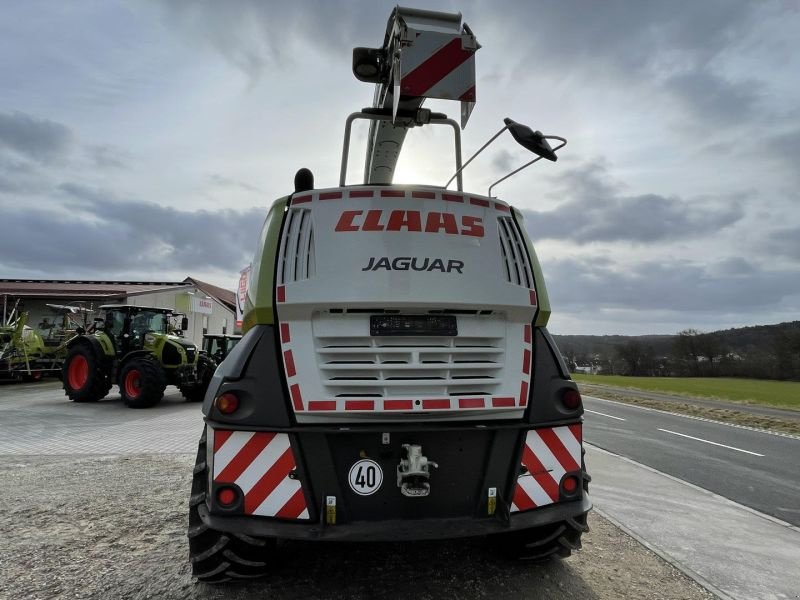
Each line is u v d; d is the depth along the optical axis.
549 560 3.39
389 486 2.56
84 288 25.03
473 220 2.89
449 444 2.65
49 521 4.04
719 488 6.09
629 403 19.08
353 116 3.79
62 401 13.12
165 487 5.03
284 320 2.63
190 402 13.45
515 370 2.80
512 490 2.70
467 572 3.18
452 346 2.73
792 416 15.39
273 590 2.90
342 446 2.55
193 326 29.44
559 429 2.86
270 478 2.50
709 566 3.52
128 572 3.12
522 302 2.83
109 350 12.98
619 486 5.84
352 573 3.14
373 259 2.69
